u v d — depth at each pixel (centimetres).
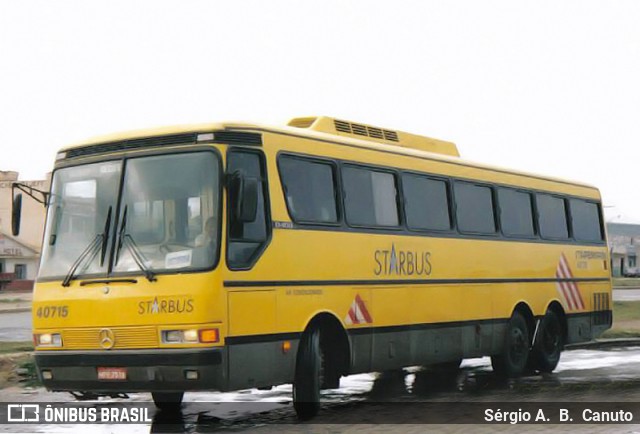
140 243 1136
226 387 1095
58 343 1163
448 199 1600
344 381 1684
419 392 1512
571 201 2008
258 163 1195
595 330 2047
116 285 1130
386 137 1562
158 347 1098
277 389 1564
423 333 1487
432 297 1513
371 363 1362
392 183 1462
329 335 1309
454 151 1745
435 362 1520
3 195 8812
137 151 1171
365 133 1515
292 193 1241
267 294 1167
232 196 1125
